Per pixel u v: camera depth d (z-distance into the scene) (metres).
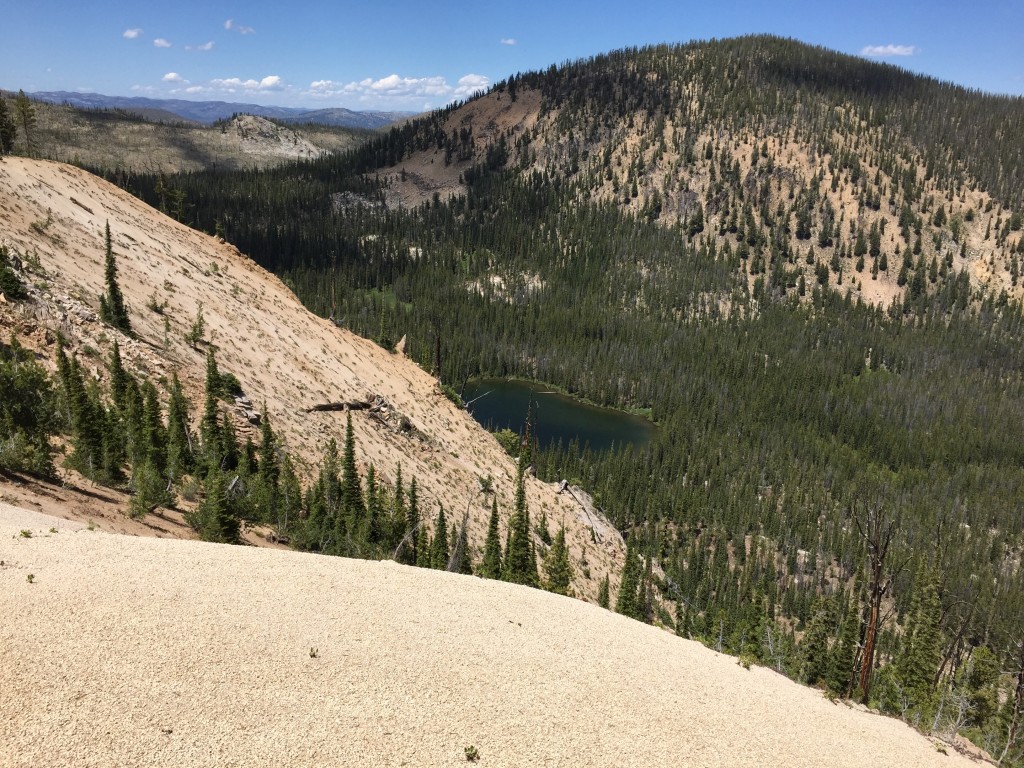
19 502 30.39
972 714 48.06
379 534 52.84
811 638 56.97
